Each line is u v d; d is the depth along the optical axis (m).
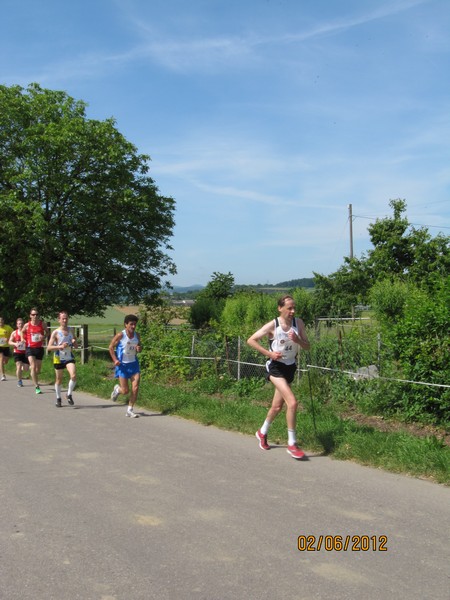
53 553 3.98
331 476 5.83
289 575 3.64
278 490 5.36
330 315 23.23
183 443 7.35
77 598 3.36
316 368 10.33
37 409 10.13
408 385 8.16
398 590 3.44
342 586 3.49
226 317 24.80
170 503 5.00
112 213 26.95
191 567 3.75
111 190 27.56
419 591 3.42
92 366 16.17
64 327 10.52
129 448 7.08
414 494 5.23
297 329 6.81
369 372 9.37
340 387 9.59
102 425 8.59
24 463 6.36
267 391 10.70
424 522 4.53
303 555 3.93
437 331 8.02
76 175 26.95
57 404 10.42
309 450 6.93
